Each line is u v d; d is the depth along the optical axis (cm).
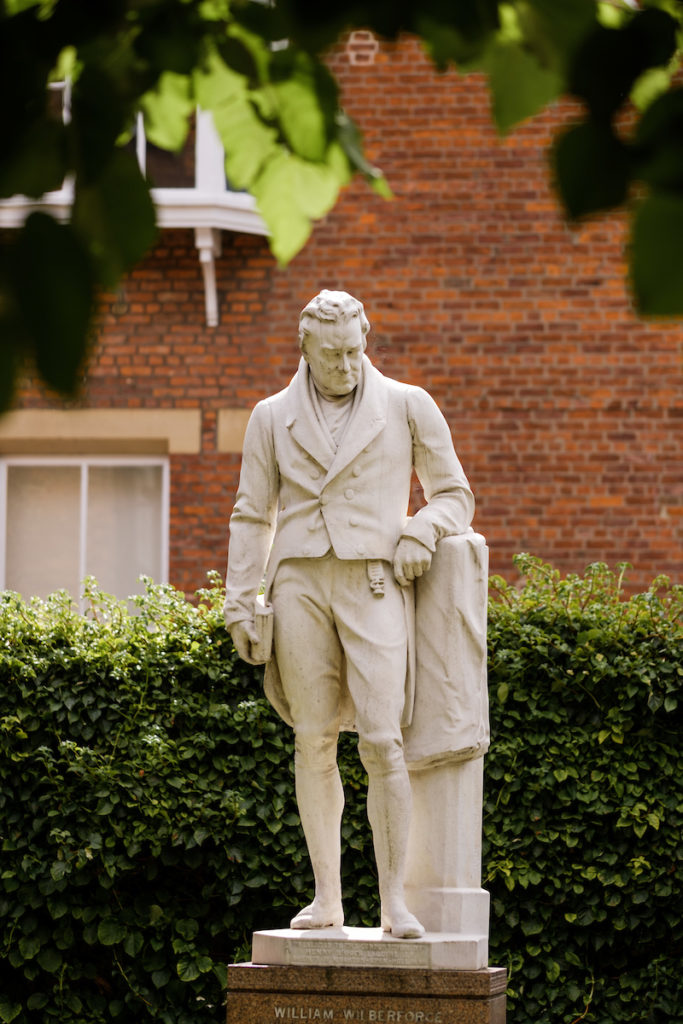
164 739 939
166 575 1334
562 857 930
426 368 1322
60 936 941
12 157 198
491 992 675
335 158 222
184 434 1332
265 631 717
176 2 210
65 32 201
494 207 1334
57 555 1365
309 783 719
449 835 728
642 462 1305
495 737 939
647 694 931
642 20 200
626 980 929
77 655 952
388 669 700
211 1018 941
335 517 711
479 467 1311
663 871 921
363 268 1334
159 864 952
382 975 673
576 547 1298
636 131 198
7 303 193
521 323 1322
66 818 936
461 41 210
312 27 209
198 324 1341
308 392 736
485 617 746
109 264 198
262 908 942
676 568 1293
